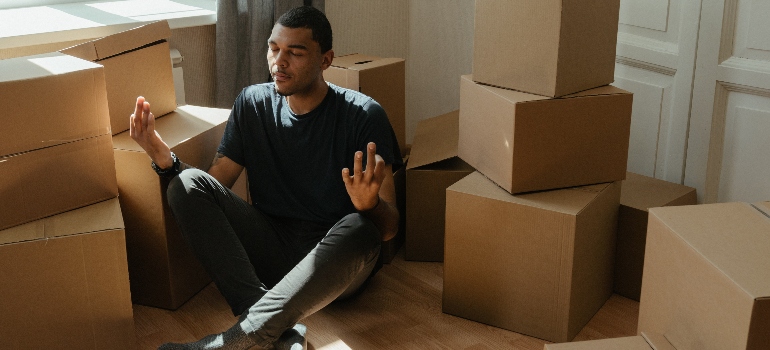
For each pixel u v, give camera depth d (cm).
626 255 219
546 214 191
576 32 192
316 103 203
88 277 177
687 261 135
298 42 190
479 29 207
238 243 186
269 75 275
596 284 211
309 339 200
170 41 267
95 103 184
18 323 174
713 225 142
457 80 302
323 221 207
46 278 174
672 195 222
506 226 198
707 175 227
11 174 173
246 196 250
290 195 210
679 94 230
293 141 206
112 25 239
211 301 221
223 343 173
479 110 211
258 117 209
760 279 122
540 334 202
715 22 214
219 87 270
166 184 202
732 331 122
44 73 176
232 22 263
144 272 213
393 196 202
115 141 207
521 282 200
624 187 229
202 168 217
